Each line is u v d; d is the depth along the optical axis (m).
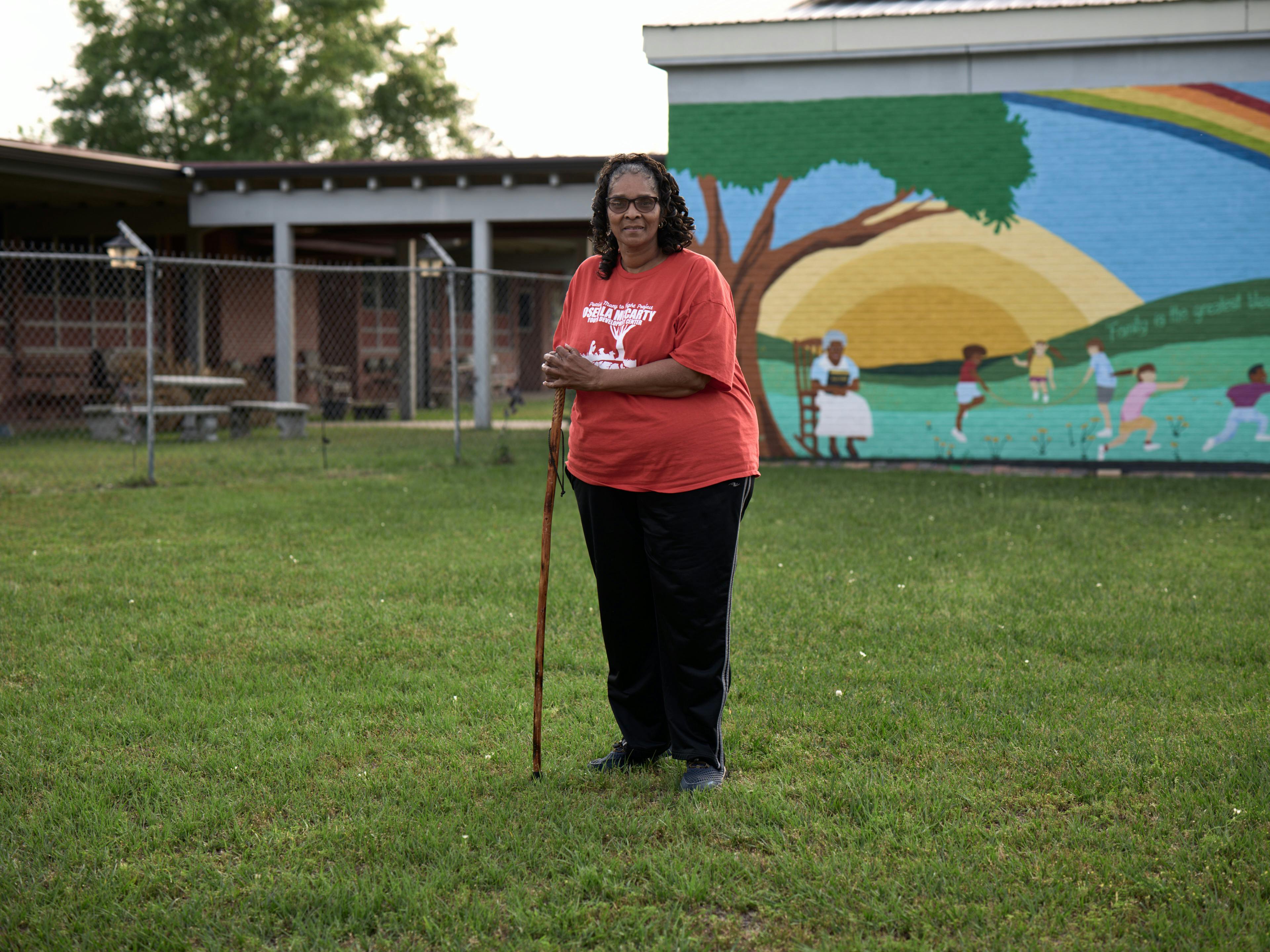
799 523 7.90
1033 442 11.89
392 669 4.39
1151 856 2.78
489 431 16.45
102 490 9.75
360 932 2.46
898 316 12.09
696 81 12.19
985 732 3.65
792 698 4.00
